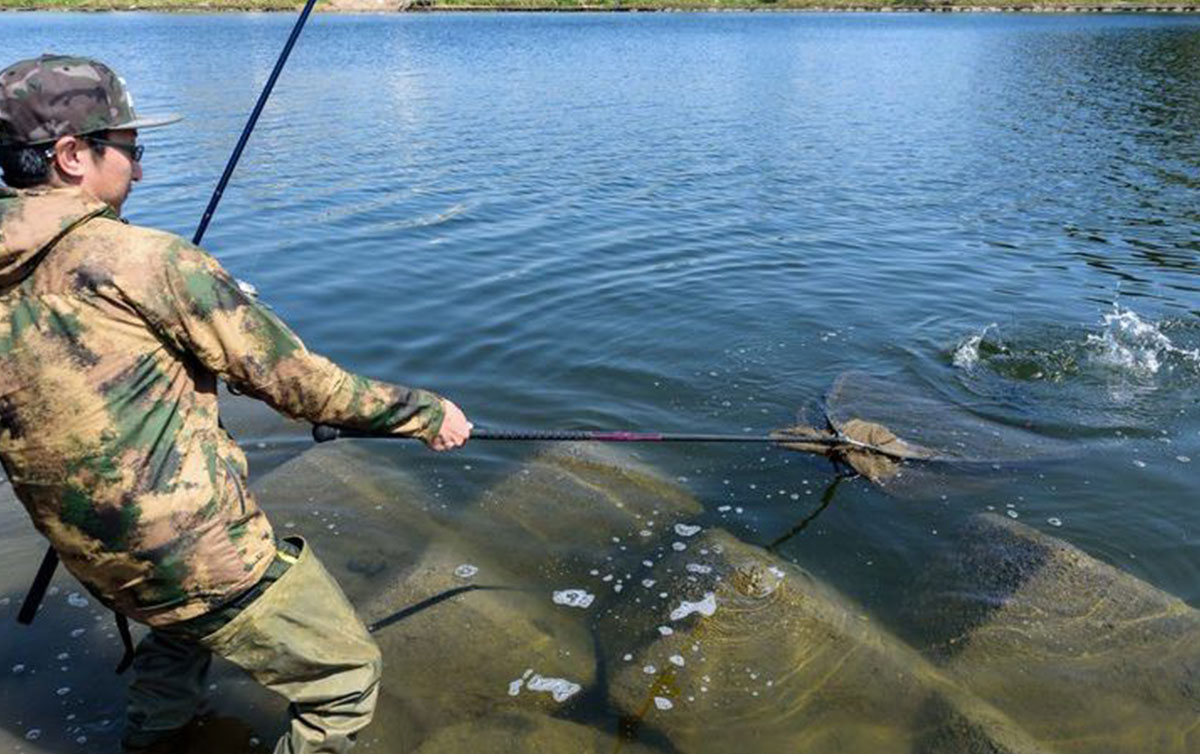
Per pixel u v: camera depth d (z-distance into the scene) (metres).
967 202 13.91
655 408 6.91
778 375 7.56
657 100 24.77
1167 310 9.30
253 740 3.81
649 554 5.17
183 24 58.44
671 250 10.88
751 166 16.09
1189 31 56.19
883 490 5.90
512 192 13.56
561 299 9.07
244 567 3.03
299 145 16.95
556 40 49.03
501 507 5.57
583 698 4.12
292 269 9.68
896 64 36.12
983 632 4.54
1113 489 5.91
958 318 8.96
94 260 2.70
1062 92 27.56
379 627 4.49
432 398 3.42
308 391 3.03
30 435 2.73
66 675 4.13
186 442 2.89
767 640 4.46
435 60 35.50
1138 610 4.57
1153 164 17.02
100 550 2.85
